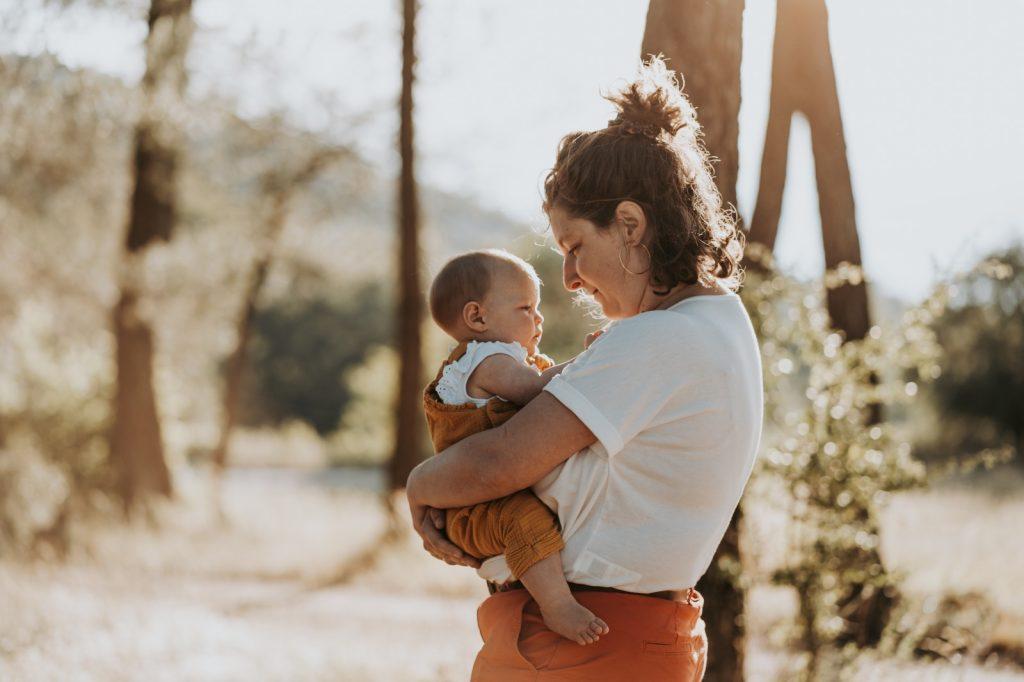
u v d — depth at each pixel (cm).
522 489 195
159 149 1348
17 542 1055
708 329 191
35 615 648
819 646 507
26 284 1433
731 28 388
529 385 205
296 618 851
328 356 5194
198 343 1641
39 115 1162
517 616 196
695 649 201
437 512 208
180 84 1216
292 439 4375
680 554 189
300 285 1955
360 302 5069
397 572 1103
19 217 1365
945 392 2516
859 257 736
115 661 572
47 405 1566
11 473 1255
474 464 191
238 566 1153
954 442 2514
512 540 191
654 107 203
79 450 1558
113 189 1448
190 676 559
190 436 2083
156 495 1550
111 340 1595
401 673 595
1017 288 2300
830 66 709
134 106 1191
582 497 189
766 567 506
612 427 183
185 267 1470
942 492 1391
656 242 195
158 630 652
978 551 873
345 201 1606
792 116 692
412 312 1374
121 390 1547
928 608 641
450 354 221
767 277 500
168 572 1048
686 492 188
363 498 1781
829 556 494
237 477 3516
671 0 383
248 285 1683
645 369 184
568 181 199
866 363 510
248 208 1603
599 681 188
